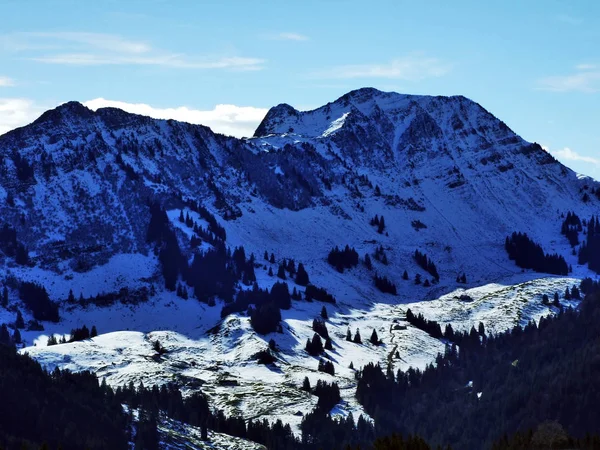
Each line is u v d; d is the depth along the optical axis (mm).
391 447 189125
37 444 180750
